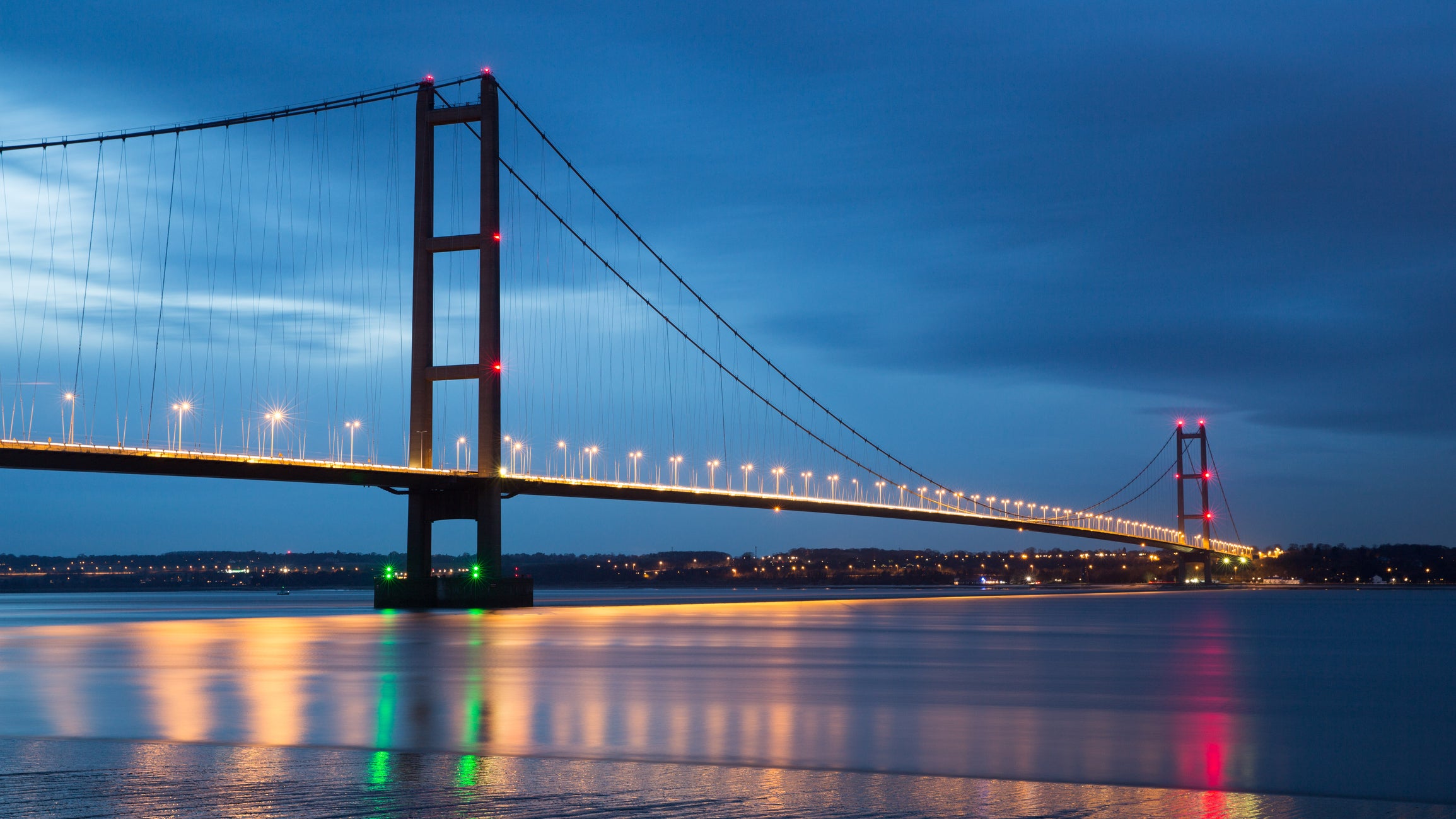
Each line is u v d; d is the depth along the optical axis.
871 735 25.12
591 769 19.97
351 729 24.97
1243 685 38.34
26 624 86.50
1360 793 19.61
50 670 40.69
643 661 45.53
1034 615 102.31
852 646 57.00
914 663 46.38
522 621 83.56
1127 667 45.03
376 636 63.28
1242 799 18.55
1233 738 25.91
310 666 42.84
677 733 24.80
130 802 17.00
